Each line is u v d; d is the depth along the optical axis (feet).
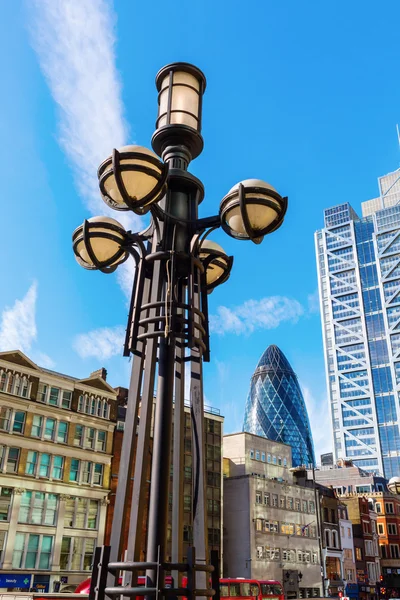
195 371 21.54
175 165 23.80
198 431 20.45
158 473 18.58
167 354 20.29
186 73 25.67
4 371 138.00
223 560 180.96
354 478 356.38
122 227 23.13
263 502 204.33
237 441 228.02
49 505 136.56
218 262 26.78
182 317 21.70
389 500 306.76
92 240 22.81
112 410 157.58
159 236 22.13
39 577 127.85
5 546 124.98
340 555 240.73
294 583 201.26
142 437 18.71
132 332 20.67
